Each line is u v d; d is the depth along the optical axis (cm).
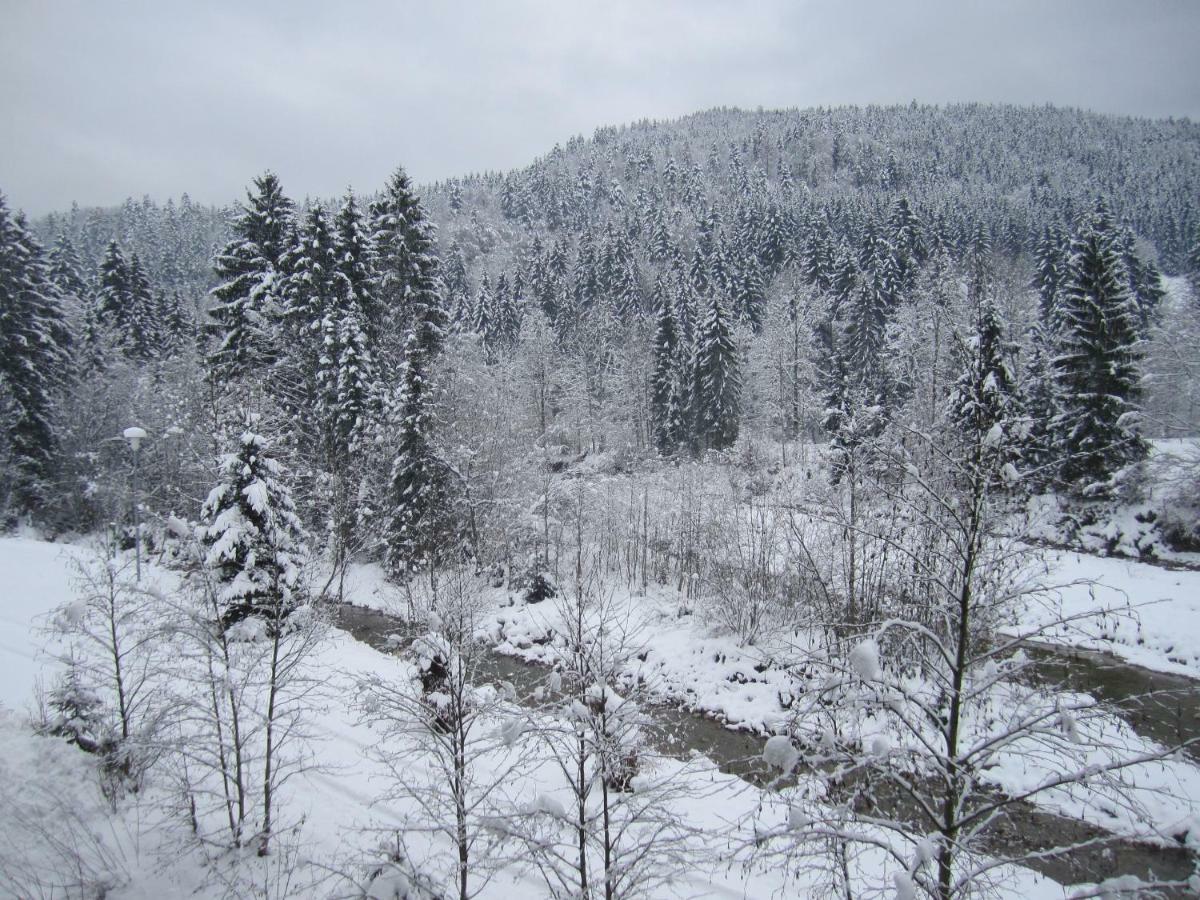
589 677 824
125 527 3095
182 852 938
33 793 1011
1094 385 2680
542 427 5288
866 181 14038
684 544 2814
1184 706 1544
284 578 1336
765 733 1677
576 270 8144
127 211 12569
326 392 3031
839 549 1959
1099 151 16338
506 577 2912
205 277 9644
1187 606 1988
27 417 3403
